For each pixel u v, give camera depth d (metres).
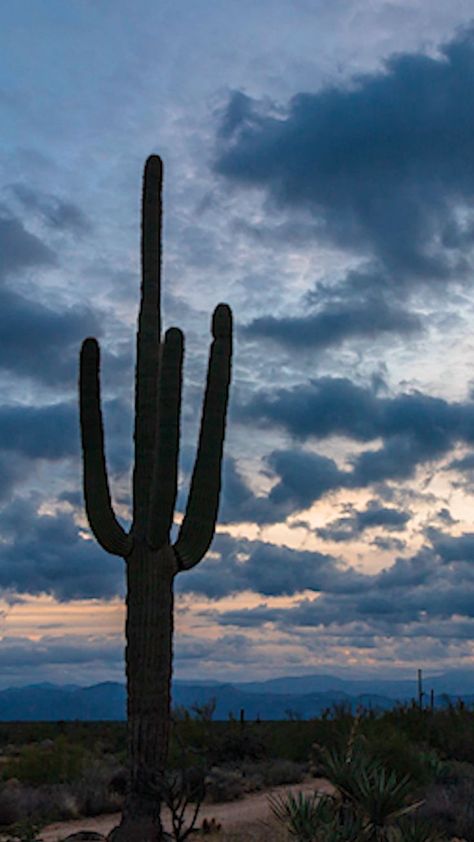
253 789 22.16
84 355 14.57
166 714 13.74
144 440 14.39
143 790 13.31
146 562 13.99
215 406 14.84
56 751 25.53
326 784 22.88
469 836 14.67
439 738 26.64
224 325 15.02
